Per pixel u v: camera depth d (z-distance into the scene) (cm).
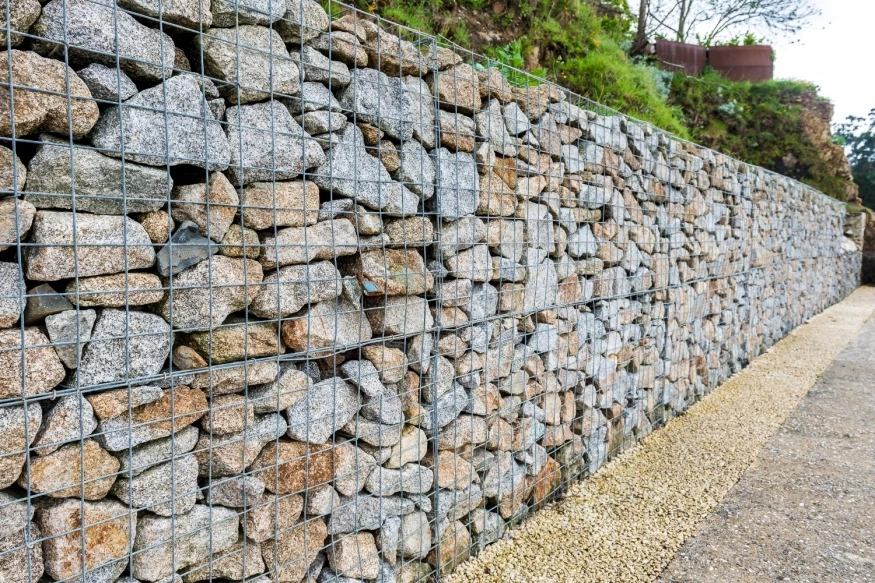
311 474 201
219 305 171
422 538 244
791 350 732
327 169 200
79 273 143
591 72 667
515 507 299
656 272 433
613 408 385
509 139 283
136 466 157
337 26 206
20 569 140
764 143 1179
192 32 166
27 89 132
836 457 401
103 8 145
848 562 277
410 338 238
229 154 172
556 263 321
